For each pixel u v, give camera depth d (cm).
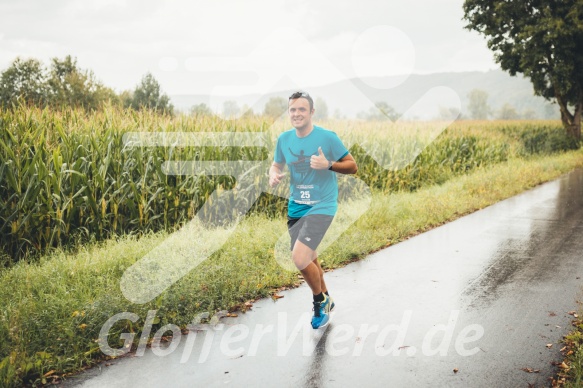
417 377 327
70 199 635
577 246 698
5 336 353
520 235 780
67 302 409
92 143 700
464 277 555
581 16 2808
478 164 1719
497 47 3092
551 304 463
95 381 326
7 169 608
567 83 2856
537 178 1538
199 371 339
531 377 323
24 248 627
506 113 15675
